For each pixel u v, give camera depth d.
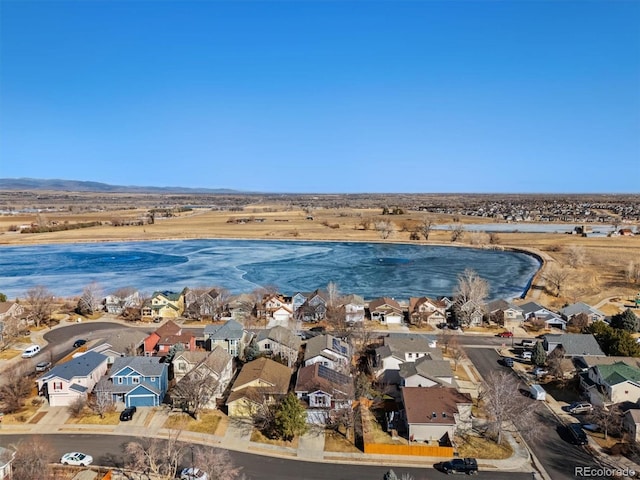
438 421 42.62
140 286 111.38
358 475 38.28
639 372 50.66
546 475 38.34
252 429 45.03
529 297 100.25
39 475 36.12
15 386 49.25
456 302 84.06
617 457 40.81
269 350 61.06
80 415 47.50
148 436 43.62
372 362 59.00
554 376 57.09
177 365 55.44
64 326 78.94
